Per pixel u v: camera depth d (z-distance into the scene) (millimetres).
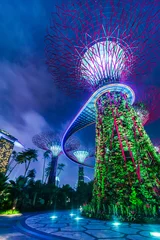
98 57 13719
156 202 9086
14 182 20672
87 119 19781
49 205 28047
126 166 10625
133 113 13266
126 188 9945
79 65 13828
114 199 9914
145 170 10391
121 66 13719
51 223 8570
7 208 18719
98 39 12609
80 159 43500
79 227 7137
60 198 33188
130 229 6555
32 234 5891
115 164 10992
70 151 40906
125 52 13094
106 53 13539
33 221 9594
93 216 10141
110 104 13562
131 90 14047
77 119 19125
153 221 7828
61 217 11945
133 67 13797
